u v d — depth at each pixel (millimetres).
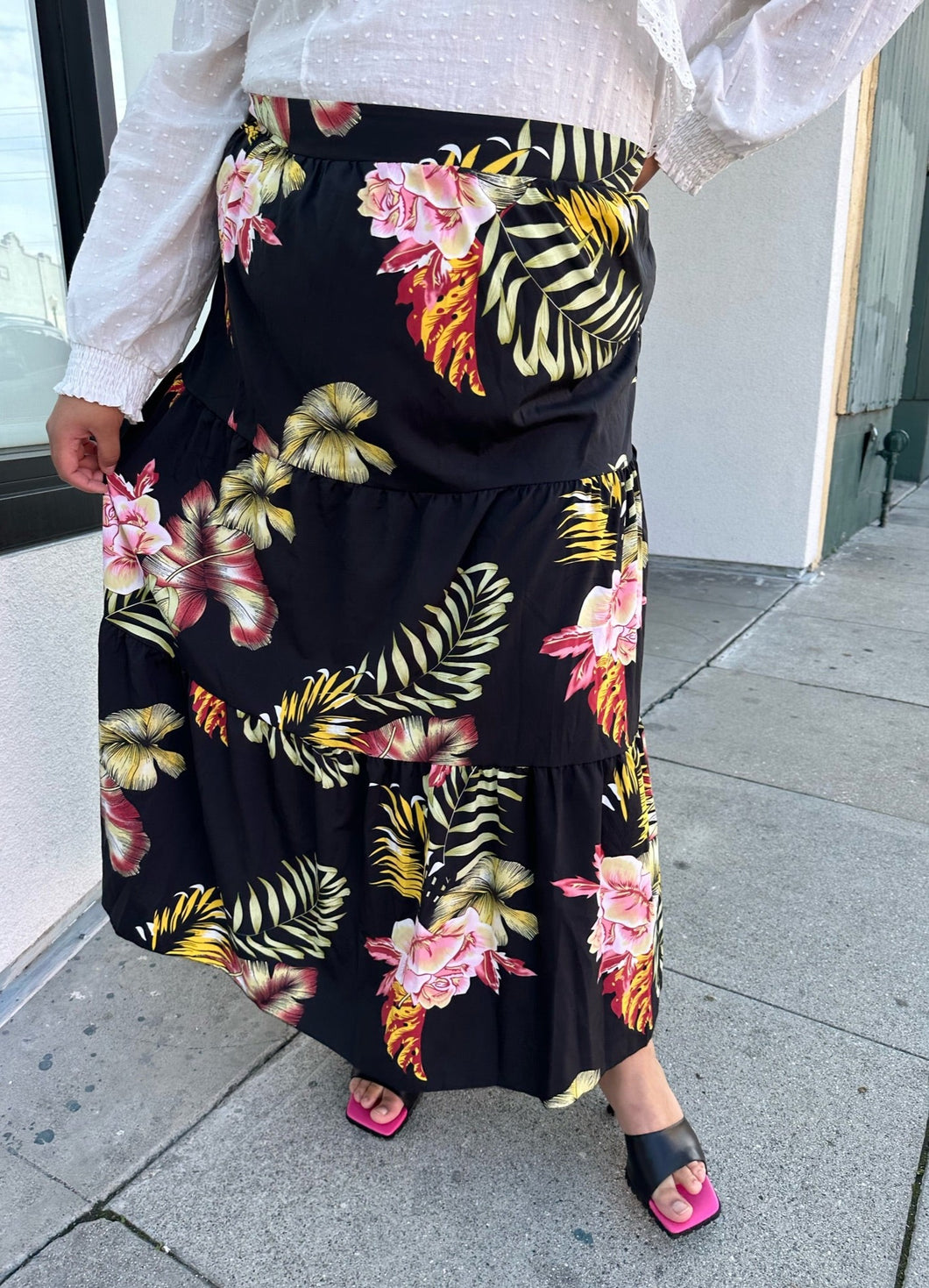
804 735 2662
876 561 4648
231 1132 1303
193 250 1056
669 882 1930
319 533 1008
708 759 2510
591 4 854
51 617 1582
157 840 1175
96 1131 1300
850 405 4410
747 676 3129
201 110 1057
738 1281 1087
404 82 866
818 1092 1375
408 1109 1320
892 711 2824
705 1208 1146
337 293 909
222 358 1067
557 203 888
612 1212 1180
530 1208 1186
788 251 3879
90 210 1693
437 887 1067
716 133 987
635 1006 1131
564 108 875
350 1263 1112
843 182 3719
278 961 1190
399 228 883
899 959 1683
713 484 4363
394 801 1076
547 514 970
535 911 1071
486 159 870
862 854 2031
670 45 812
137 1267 1105
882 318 4660
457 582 985
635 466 1100
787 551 4301
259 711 1071
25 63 1614
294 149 939
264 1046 1466
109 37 1678
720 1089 1382
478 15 850
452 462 958
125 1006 1548
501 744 1027
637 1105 1186
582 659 1008
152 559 1097
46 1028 1496
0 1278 1088
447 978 1101
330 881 1134
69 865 1695
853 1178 1224
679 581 4312
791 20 967
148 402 1126
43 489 1540
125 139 1036
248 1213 1178
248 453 1027
